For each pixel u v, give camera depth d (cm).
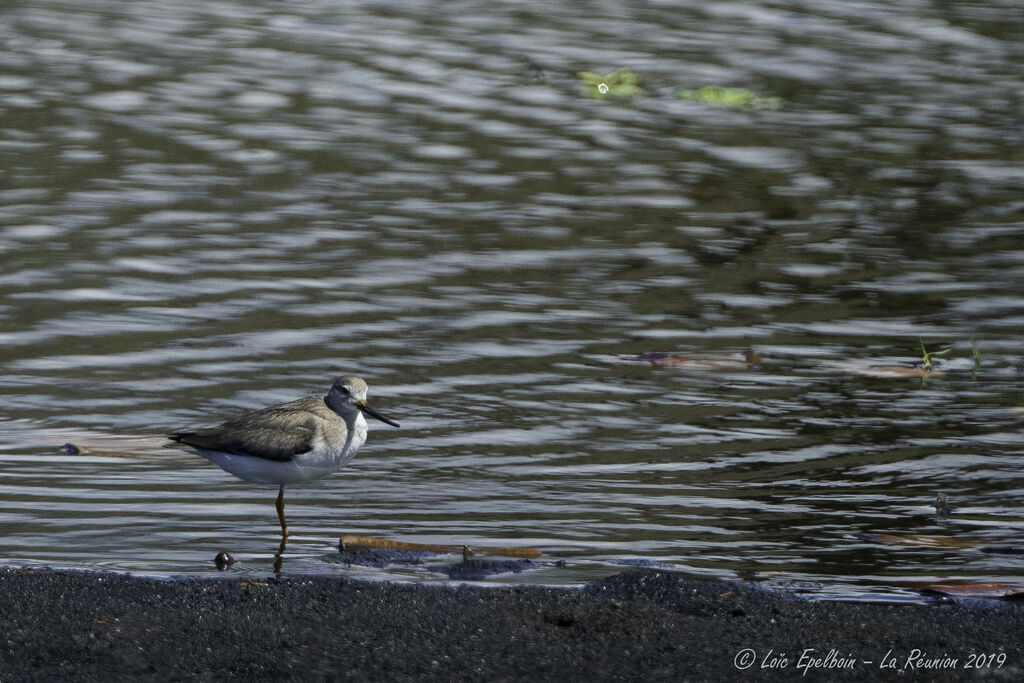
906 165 2230
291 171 2098
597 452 1255
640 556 1041
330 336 1524
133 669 823
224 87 2472
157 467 1209
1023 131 2403
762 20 3041
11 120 2239
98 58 2600
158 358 1446
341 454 1101
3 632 859
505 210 1978
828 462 1234
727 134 2359
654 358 1488
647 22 2991
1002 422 1330
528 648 864
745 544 1062
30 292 1611
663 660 849
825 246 1873
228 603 919
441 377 1426
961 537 1079
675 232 1914
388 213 1947
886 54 2825
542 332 1561
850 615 917
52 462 1203
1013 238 1912
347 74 2578
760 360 1492
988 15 3114
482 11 3050
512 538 1071
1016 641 880
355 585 957
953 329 1598
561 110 2438
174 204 1938
